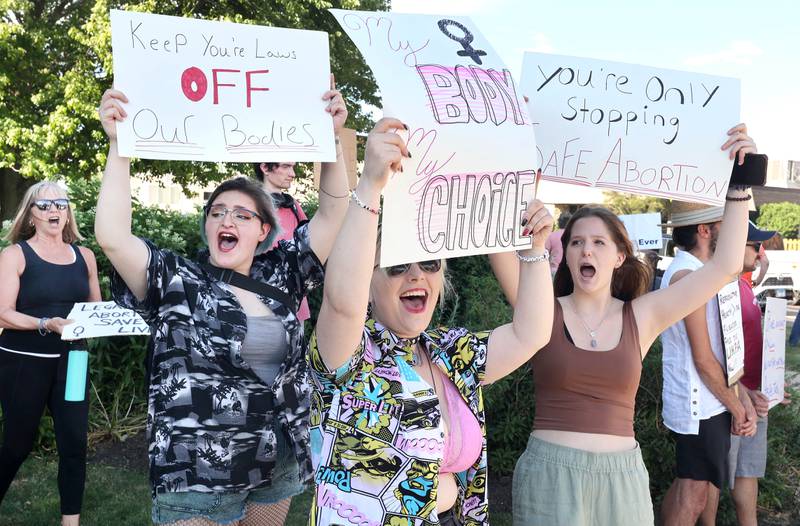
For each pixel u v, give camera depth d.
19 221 4.05
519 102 2.04
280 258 2.73
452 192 1.88
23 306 3.89
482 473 2.04
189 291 2.48
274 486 2.62
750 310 3.91
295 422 2.60
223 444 2.41
